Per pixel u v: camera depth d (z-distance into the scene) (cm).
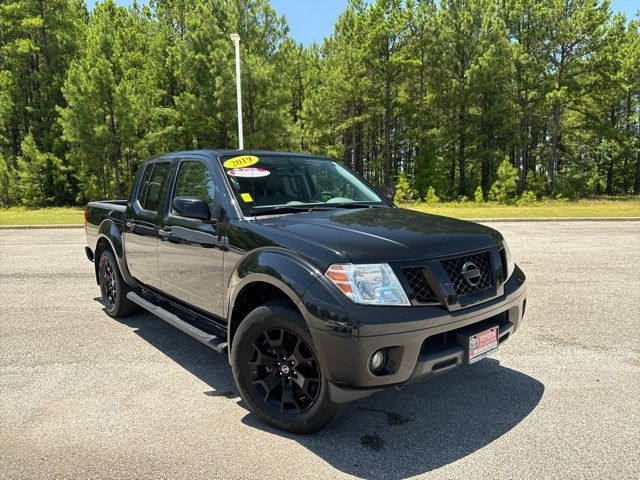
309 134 3297
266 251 303
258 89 2502
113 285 552
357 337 251
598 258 959
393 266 269
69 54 3575
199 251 373
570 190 3716
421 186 3778
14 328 518
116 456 274
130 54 3569
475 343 288
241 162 393
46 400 347
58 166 3338
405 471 261
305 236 298
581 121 4247
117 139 2775
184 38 2911
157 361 425
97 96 2683
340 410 285
